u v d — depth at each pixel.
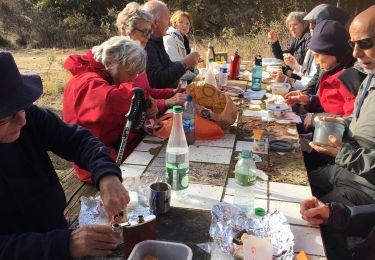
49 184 1.77
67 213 2.24
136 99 2.19
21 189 1.64
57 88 7.97
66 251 1.40
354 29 2.49
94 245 1.42
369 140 2.45
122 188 1.60
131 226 1.45
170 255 1.44
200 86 2.85
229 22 14.63
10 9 15.05
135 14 3.55
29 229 1.68
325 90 3.55
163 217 1.76
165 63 4.10
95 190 2.62
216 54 5.04
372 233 1.82
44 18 14.80
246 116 3.15
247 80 4.35
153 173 2.19
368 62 2.49
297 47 6.16
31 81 1.52
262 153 2.46
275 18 13.68
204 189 2.01
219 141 2.65
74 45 14.23
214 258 1.51
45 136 1.80
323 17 4.80
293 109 3.87
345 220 1.78
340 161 2.24
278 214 1.66
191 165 2.27
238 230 1.61
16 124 1.43
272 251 1.45
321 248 1.58
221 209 1.72
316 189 2.66
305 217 1.76
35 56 12.49
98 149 1.74
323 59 3.55
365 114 2.51
